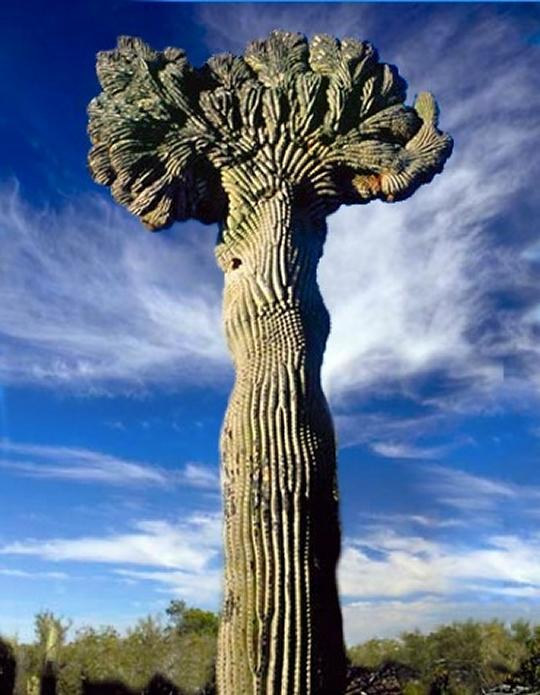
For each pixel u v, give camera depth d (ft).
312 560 10.28
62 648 46.44
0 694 44.93
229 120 13.48
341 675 10.18
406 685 28.96
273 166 13.26
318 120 13.64
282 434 10.77
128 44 14.39
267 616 9.86
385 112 13.92
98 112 13.92
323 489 10.78
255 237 12.84
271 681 9.64
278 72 13.84
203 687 47.37
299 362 11.46
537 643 39.11
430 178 14.14
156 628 49.83
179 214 13.66
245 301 12.04
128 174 13.53
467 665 36.11
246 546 10.21
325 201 13.67
